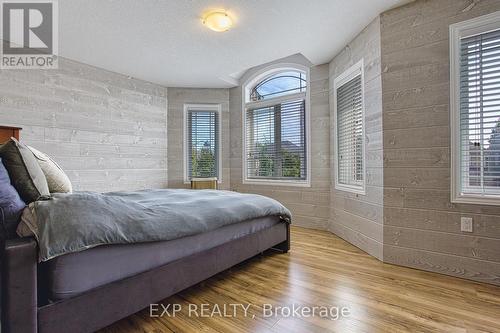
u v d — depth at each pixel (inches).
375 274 83.4
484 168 79.2
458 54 81.3
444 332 53.4
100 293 48.5
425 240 86.7
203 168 183.9
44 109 123.6
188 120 182.5
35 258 41.1
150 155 167.6
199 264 68.6
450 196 82.6
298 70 154.5
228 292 71.7
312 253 104.9
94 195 56.3
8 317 38.9
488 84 78.0
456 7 81.2
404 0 87.8
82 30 104.9
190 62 138.5
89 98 139.6
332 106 136.8
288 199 156.8
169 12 93.4
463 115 81.7
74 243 43.7
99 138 143.5
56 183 67.1
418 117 87.8
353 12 94.5
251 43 117.8
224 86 181.0
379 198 97.1
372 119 101.2
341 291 71.7
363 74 107.0
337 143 133.4
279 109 163.3
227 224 75.9
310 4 89.8
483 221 77.6
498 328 54.7
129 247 53.2
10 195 45.7
